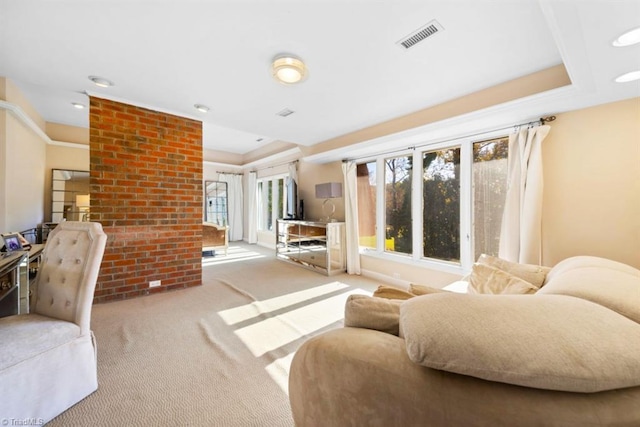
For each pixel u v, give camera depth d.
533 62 1.97
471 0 1.38
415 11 1.47
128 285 2.96
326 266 4.25
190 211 3.38
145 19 1.56
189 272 3.41
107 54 1.93
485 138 2.87
